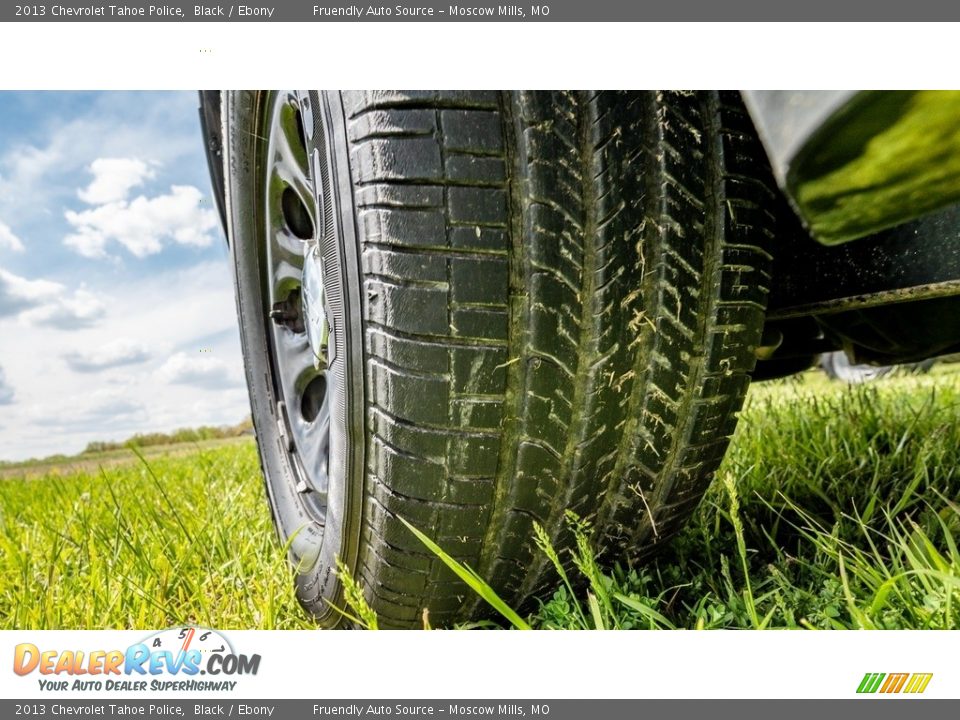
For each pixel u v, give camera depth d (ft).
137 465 11.44
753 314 3.16
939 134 1.39
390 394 2.90
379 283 2.85
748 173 3.06
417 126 2.80
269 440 5.85
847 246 3.44
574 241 2.84
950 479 4.90
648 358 3.05
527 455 3.00
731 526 4.69
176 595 4.69
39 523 6.70
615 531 3.47
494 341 2.84
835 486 5.06
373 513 3.18
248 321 6.06
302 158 4.31
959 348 4.86
